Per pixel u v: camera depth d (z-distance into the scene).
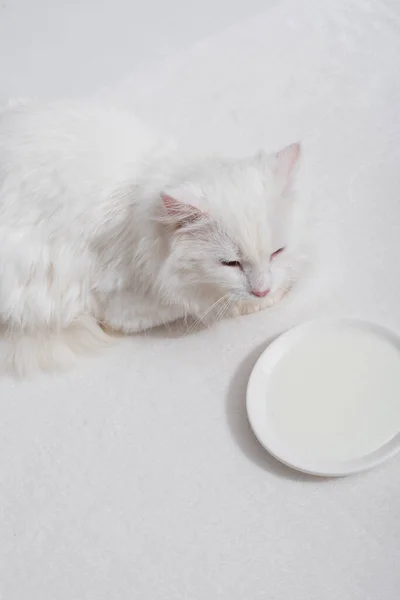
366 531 0.88
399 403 0.93
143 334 1.04
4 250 0.96
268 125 1.18
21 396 1.01
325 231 1.07
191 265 0.92
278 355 0.98
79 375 1.02
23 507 0.94
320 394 0.95
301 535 0.89
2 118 0.99
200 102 1.23
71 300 1.00
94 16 1.31
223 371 1.00
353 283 1.03
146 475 0.94
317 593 0.86
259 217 0.89
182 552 0.90
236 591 0.87
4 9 1.32
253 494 0.92
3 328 1.03
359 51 1.24
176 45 1.30
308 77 1.23
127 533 0.91
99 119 0.98
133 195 0.95
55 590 0.89
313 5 1.31
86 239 0.97
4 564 0.91
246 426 0.96
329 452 0.91
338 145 1.15
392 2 1.29
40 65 1.30
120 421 0.98
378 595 0.85
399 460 0.91
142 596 0.88
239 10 1.31
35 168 0.95
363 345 0.97
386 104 1.18
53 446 0.97
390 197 1.09
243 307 1.02
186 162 0.95
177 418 0.97
